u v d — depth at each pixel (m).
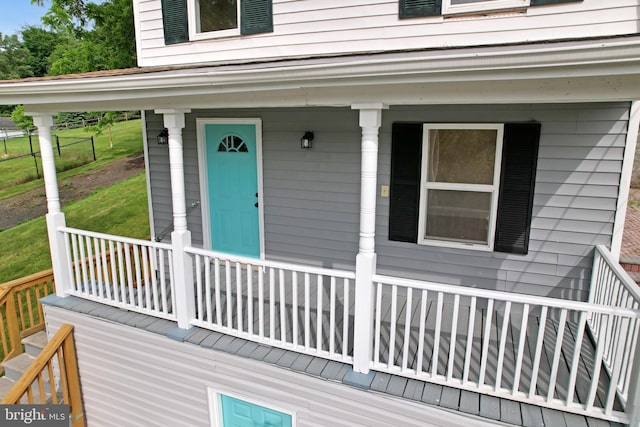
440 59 2.81
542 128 4.28
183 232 4.30
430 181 4.82
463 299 4.97
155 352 4.51
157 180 6.42
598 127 4.11
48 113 4.89
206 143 5.98
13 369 5.29
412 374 3.51
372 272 3.51
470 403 3.26
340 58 3.26
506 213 4.55
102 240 4.84
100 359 4.93
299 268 3.73
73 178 17.08
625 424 2.99
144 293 5.57
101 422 5.14
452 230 4.88
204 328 4.45
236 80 3.48
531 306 4.74
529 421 3.07
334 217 5.39
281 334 3.97
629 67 2.54
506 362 3.78
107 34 15.91
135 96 4.08
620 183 4.14
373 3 4.69
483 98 3.07
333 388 3.65
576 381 3.50
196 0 5.63
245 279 5.75
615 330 3.56
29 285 5.79
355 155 5.12
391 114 4.78
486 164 4.58
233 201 6.01
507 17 4.23
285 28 5.13
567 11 4.05
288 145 5.43
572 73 2.65
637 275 7.20
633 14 3.88
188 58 5.79
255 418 4.24
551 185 4.37
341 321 4.56
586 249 4.38
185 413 4.52
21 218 14.02
